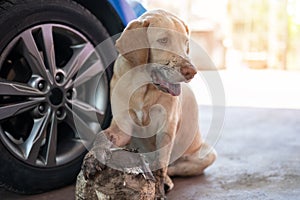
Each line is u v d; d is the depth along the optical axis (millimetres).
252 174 2459
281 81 7059
